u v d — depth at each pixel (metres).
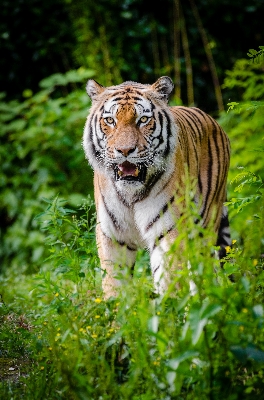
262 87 14.70
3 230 19.50
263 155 14.15
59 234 9.04
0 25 20.38
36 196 18.42
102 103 9.46
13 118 19.81
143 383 6.41
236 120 16.62
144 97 9.38
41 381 6.77
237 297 6.39
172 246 6.55
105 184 9.37
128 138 8.96
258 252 6.75
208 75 21.84
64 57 21.00
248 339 6.18
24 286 12.22
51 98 20.80
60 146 18.19
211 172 10.69
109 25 20.95
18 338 8.72
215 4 21.70
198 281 6.30
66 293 8.33
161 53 21.64
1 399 6.82
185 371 6.05
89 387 6.17
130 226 9.47
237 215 13.15
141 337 6.32
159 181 9.22
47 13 20.73
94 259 8.91
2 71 20.89
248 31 22.03
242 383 6.61
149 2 21.47
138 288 6.61
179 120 10.07
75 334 6.82
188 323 6.02
